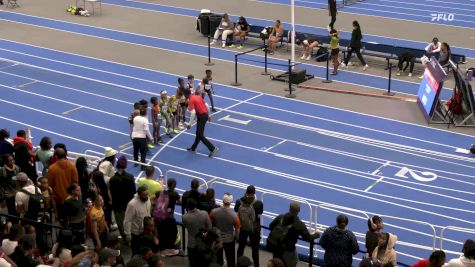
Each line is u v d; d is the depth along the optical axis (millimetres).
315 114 25828
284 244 12508
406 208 19109
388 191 20094
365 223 18234
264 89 28312
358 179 20844
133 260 10531
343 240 12188
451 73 29391
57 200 14664
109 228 14938
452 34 35562
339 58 31984
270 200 19531
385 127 24656
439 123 24906
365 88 28406
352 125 24844
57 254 11750
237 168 21609
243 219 13430
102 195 14703
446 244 17219
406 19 38562
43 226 13648
